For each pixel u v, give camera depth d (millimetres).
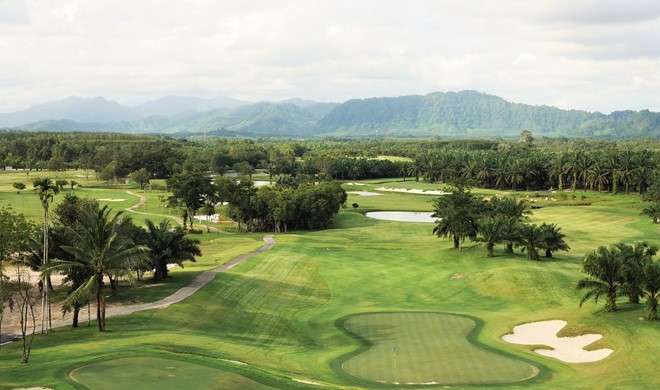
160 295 71875
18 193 187125
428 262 100188
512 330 60688
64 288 75000
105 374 38812
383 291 82875
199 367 41250
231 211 149375
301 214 152750
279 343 58156
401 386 43250
